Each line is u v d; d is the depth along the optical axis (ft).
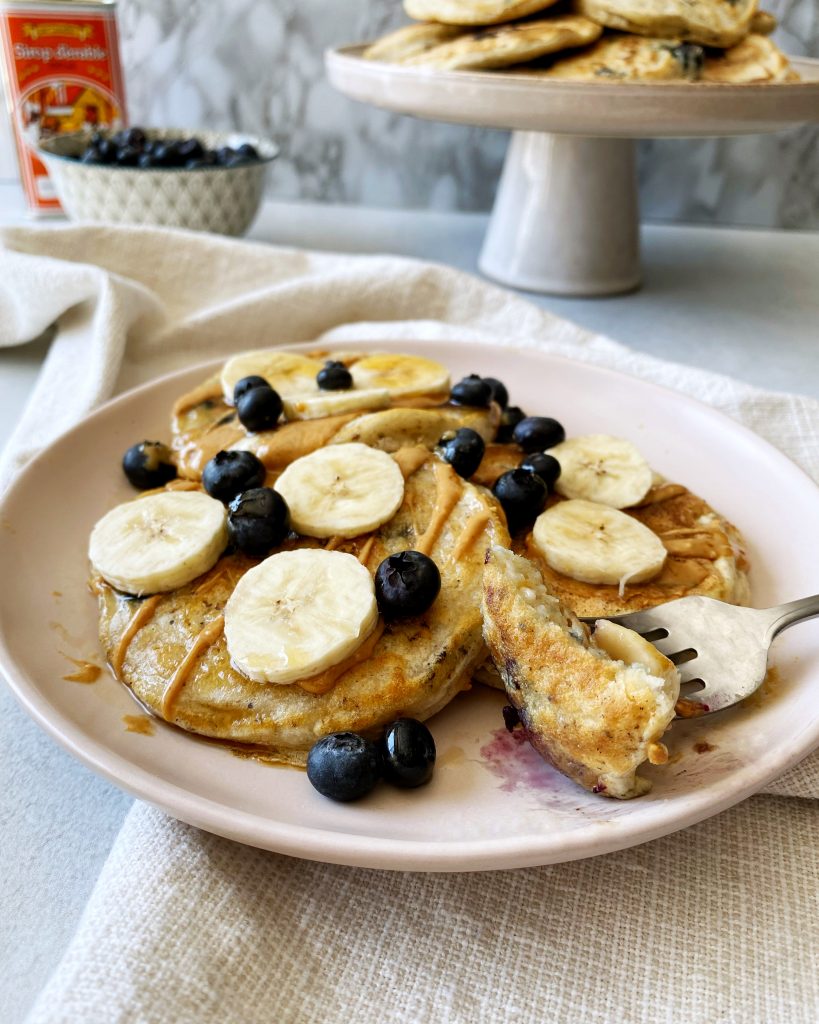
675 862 0.51
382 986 0.45
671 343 1.13
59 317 1.07
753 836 0.53
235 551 0.65
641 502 0.74
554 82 0.96
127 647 0.60
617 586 0.64
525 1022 0.43
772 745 0.51
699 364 1.08
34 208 1.43
